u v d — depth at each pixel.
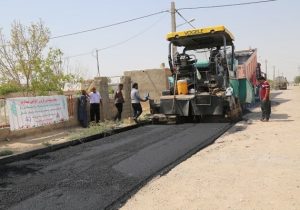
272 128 13.31
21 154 10.38
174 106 14.93
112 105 18.78
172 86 15.87
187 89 15.27
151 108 15.88
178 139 11.76
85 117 16.11
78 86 20.61
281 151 9.55
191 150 10.19
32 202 6.76
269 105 15.44
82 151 10.87
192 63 15.65
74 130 15.11
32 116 13.94
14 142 12.62
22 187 7.64
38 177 8.34
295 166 8.09
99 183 7.62
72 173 8.48
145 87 24.45
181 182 7.39
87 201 6.65
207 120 15.92
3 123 13.06
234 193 6.56
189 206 6.10
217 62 15.35
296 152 9.38
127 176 8.02
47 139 13.03
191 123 15.35
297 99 28.92
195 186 7.09
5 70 20.47
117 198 6.72
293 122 14.76
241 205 5.98
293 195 6.29
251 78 23.19
